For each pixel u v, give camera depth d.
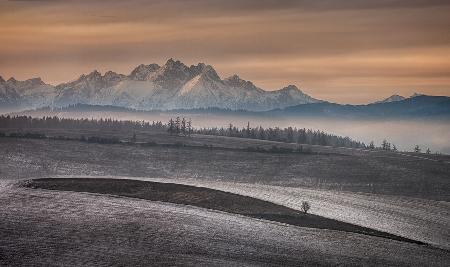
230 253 92.12
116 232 98.38
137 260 84.50
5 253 83.12
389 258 97.12
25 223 99.94
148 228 102.31
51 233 95.06
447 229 128.75
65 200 119.31
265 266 86.88
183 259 86.88
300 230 110.62
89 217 106.75
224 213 119.56
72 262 81.38
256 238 101.81
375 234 113.50
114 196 126.56
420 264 95.12
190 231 102.50
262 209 127.44
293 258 92.31
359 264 92.12
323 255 95.38
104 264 81.50
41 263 80.06
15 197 120.06
